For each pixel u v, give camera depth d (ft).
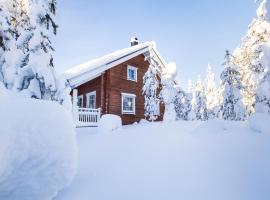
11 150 8.17
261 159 12.96
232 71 59.11
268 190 9.75
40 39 32.99
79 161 15.07
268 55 31.45
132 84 62.18
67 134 9.68
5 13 34.47
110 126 31.40
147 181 11.02
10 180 8.23
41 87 32.35
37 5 33.76
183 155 14.57
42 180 8.84
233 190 9.89
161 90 61.77
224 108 59.16
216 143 16.93
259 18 44.55
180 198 9.30
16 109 8.91
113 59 53.11
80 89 63.41
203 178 11.06
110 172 12.52
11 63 32.07
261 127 19.69
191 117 77.61
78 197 9.75
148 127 29.50
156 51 64.64
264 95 34.24
